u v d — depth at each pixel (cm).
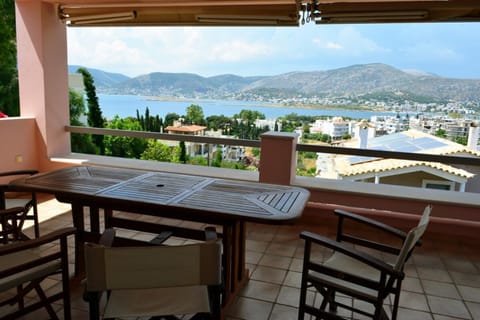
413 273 303
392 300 261
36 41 472
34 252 225
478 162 377
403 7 368
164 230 266
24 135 479
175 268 150
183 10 436
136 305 169
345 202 397
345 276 186
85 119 564
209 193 244
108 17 461
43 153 495
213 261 152
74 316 229
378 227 217
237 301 253
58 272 205
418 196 377
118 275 147
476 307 256
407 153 397
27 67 482
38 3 462
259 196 242
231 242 247
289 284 277
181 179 279
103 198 227
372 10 376
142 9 452
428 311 250
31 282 202
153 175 287
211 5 423
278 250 337
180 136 481
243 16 415
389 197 381
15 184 249
